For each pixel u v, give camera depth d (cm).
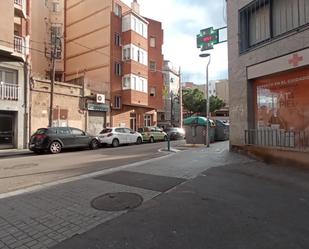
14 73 1995
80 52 3186
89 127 2600
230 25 1374
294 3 1048
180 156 1266
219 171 882
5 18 1834
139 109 3259
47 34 3247
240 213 506
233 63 1352
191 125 2045
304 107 1008
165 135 2759
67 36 3328
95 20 3073
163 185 709
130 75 2961
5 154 1623
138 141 2400
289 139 1062
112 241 398
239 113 1308
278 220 472
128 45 3000
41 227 452
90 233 426
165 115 5016
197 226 448
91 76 3052
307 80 1001
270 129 1151
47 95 2209
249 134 1231
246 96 1255
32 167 1070
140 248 377
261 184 716
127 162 1162
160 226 449
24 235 423
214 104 4944
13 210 534
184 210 522
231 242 392
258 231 428
